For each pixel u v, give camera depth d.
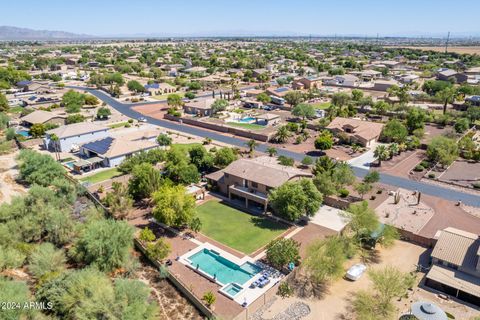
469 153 98.00
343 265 52.94
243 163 77.31
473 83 195.12
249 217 68.69
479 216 67.81
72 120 127.12
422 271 52.25
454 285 46.47
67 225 61.28
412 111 125.75
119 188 71.94
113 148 97.00
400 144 106.62
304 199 63.38
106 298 40.84
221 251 57.53
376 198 75.88
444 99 150.75
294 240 59.91
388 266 53.69
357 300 46.12
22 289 43.72
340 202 71.50
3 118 126.00
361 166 93.88
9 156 103.19
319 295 47.88
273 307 45.62
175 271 52.84
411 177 86.50
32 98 164.12
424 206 72.06
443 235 54.03
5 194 77.94
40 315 41.41
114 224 55.03
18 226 59.09
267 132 120.00
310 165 93.12
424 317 40.16
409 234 60.16
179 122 141.50
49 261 51.66
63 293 43.66
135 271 53.41
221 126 127.94
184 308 45.97
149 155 90.94
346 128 116.50
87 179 86.69
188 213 62.00
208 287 49.41
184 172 79.50
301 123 127.44
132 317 39.69
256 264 53.97
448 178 85.50
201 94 192.88
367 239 58.56
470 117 130.00
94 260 51.84
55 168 83.56
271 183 69.06
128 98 184.38
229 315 43.72
